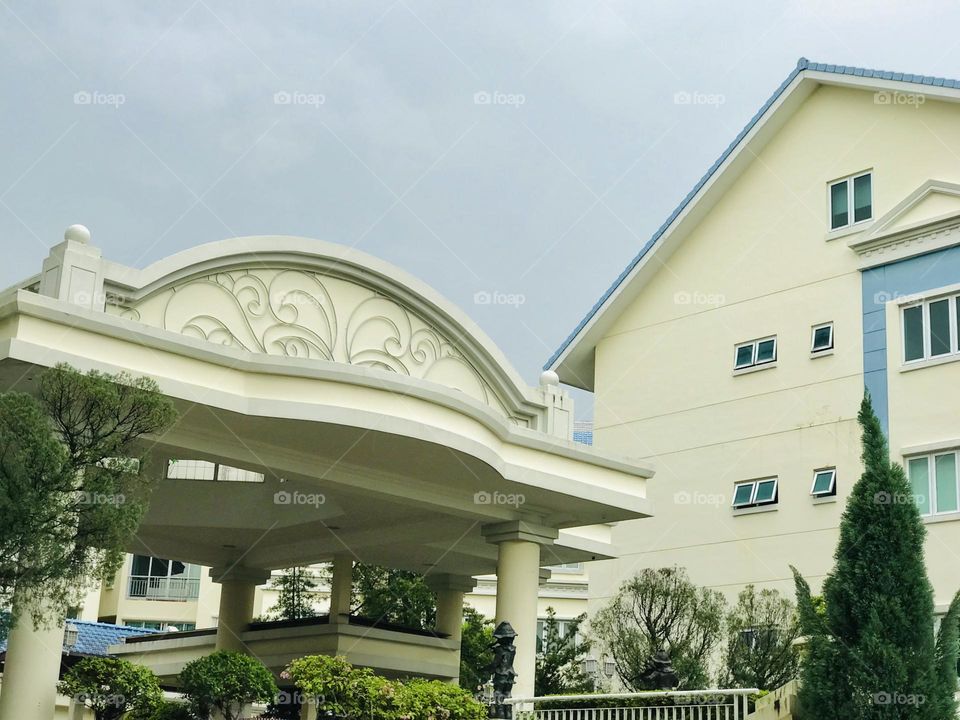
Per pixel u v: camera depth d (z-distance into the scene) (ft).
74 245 49.01
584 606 121.80
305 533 73.87
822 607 72.38
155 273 51.42
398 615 95.71
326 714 54.19
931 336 77.92
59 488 37.88
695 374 91.97
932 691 47.91
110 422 40.42
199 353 49.42
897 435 77.92
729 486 87.56
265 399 50.47
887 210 82.38
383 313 59.88
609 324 98.99
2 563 37.17
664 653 56.13
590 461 64.85
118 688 54.80
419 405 53.57
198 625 128.77
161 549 77.30
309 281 57.47
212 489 71.41
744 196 92.07
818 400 83.51
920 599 49.19
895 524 50.19
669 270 95.91
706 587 84.99
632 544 92.32
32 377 46.39
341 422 51.03
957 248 77.51
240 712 58.49
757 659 73.31
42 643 45.73
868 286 82.17
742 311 90.07
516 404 64.44
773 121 89.40
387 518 70.08
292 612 106.63
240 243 54.49
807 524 82.12
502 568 66.44
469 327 62.28
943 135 80.12
